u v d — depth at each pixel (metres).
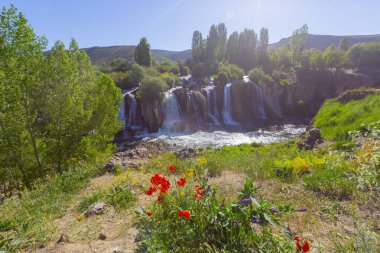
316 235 2.71
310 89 41.03
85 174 6.58
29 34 9.33
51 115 10.92
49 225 3.37
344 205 3.54
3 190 11.38
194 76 48.97
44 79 10.18
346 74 43.62
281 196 3.98
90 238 2.95
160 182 2.51
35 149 10.91
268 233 2.01
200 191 2.50
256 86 39.03
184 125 30.06
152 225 2.56
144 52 53.22
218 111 36.84
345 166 4.69
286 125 30.89
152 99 29.69
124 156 10.47
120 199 4.23
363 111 11.09
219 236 2.05
